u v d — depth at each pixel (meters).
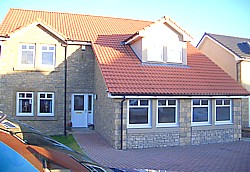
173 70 17.00
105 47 17.97
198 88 15.82
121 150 13.50
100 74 16.69
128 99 14.12
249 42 24.30
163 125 14.93
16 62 17.47
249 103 21.75
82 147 13.68
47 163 2.97
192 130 15.60
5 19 19.62
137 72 15.74
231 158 12.20
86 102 19.14
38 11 22.05
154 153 12.93
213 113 16.31
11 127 3.31
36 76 17.89
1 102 17.20
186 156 12.45
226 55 23.25
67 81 18.53
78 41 18.52
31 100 17.84
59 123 18.16
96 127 17.84
